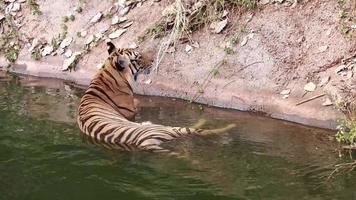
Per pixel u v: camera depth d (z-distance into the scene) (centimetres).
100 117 680
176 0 828
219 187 532
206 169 568
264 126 688
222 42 796
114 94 738
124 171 566
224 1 823
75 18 931
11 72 927
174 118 720
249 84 755
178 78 800
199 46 808
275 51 761
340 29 744
